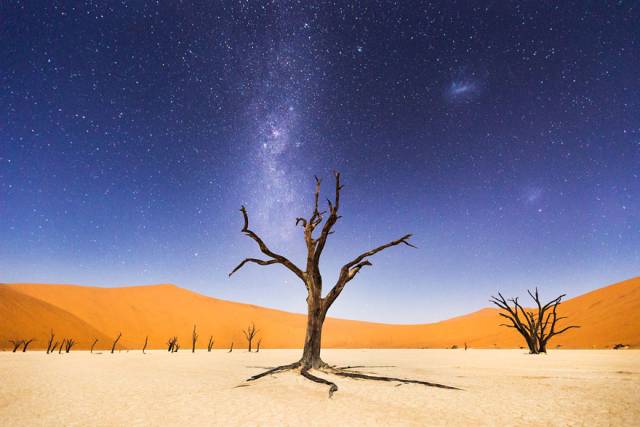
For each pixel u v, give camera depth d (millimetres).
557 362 24875
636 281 75438
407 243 17016
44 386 13594
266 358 33094
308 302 16812
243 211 16719
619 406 8953
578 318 71750
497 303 42719
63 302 80812
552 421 7754
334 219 16781
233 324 94625
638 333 52406
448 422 7797
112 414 8922
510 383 13617
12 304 62000
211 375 17344
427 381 14266
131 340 75312
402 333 106125
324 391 11836
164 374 17797
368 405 9688
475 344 79750
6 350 50375
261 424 7773
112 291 94438
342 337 106938
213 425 7754
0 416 8812
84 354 41250
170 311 92750
